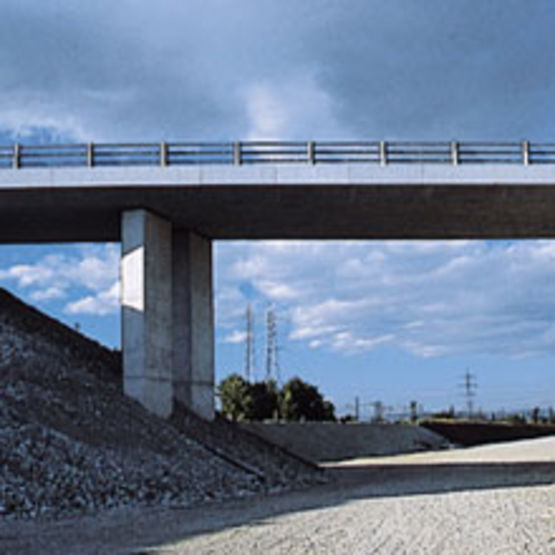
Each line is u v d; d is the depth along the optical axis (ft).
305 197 103.09
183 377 117.39
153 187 99.25
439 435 294.05
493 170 100.01
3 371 82.53
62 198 101.40
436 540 40.42
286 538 41.45
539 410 390.83
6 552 37.63
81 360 104.12
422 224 116.88
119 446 76.54
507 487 82.38
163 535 43.55
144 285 103.04
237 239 127.24
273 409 289.53
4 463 58.44
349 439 243.40
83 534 44.32
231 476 85.10
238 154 99.96
